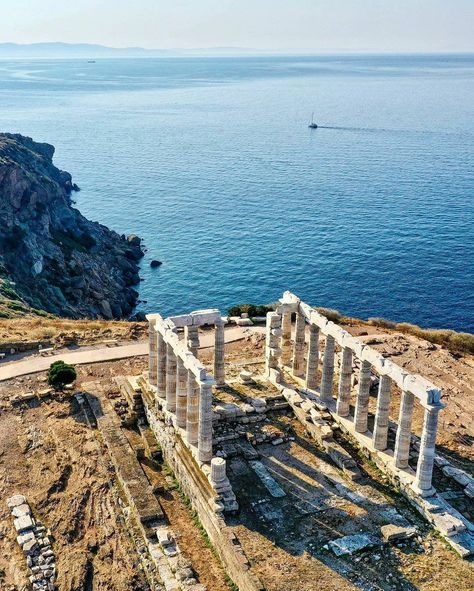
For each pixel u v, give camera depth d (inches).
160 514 1503.4
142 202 6373.0
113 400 2015.3
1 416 1935.3
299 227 5359.3
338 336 1796.3
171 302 4168.3
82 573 1400.1
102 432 1840.6
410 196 6092.5
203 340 2544.3
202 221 5693.9
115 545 1478.8
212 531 1438.2
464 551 1392.7
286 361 2146.9
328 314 2854.3
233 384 2009.1
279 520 1469.0
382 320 2859.3
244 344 2512.3
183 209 6077.8
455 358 2447.1
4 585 1374.3
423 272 4367.6
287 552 1375.5
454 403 2066.9
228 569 1358.3
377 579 1315.2
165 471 1720.0
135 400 1955.0
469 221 5324.8
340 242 4960.6
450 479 1653.5
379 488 1599.4
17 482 1676.9
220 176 7273.6
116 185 7037.4
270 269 4534.9
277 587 1278.3
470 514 1524.4
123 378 2135.8
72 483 1670.8
